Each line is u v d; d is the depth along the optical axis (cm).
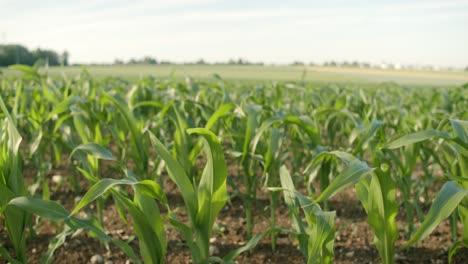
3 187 198
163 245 197
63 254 323
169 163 188
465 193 167
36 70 561
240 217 402
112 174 519
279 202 436
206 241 200
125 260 317
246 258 320
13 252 328
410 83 3800
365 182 218
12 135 211
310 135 288
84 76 780
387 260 215
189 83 675
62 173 530
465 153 217
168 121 575
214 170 192
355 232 364
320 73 5538
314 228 211
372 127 286
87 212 409
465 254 320
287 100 847
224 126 376
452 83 3978
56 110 347
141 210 206
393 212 207
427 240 348
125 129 417
